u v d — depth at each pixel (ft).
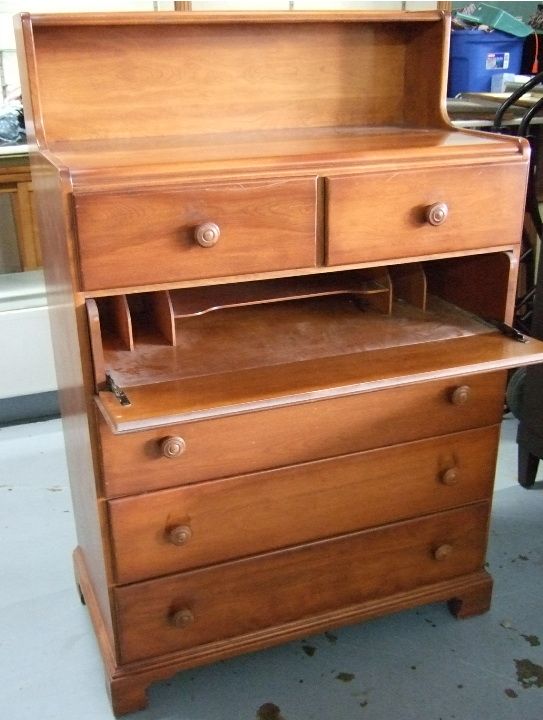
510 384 7.39
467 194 4.44
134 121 5.00
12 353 8.09
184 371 4.25
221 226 3.96
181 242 3.92
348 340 4.68
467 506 5.29
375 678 5.09
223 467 4.45
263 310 5.20
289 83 5.29
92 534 4.77
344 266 4.29
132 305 5.01
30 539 6.54
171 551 4.53
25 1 8.02
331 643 5.40
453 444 5.04
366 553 5.09
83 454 4.57
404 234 4.36
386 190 4.24
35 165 4.54
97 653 5.31
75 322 3.97
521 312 8.31
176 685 5.05
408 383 4.16
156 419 3.70
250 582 4.83
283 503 4.70
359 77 5.46
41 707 4.88
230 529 4.62
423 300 5.16
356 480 4.84
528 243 8.65
